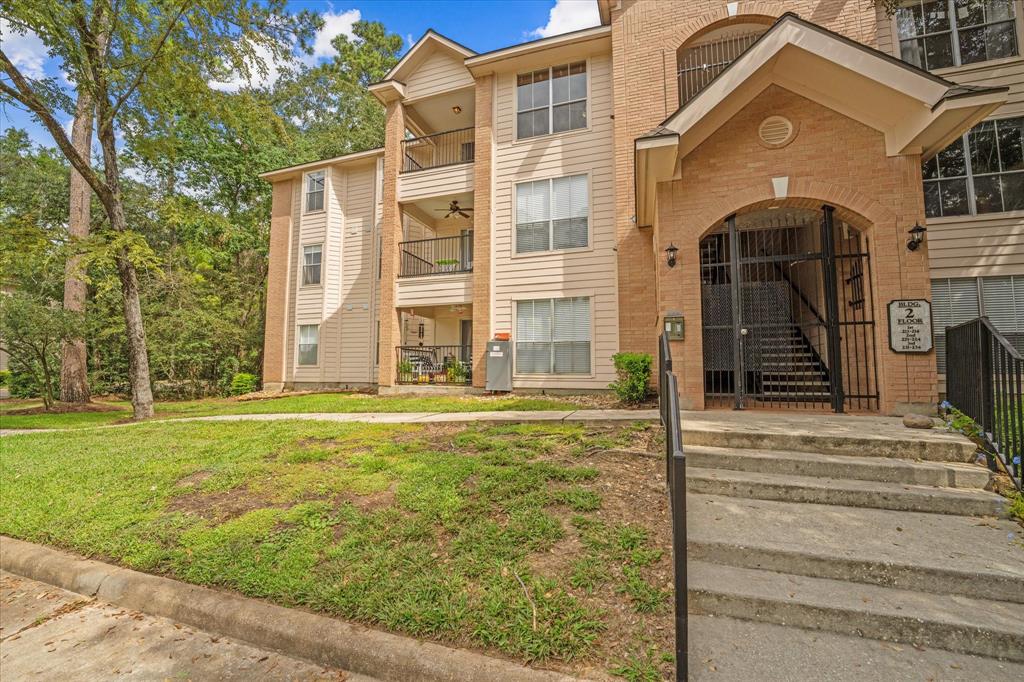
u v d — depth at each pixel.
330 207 16.77
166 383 18.98
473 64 12.60
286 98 24.36
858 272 7.50
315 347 16.72
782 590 2.86
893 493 3.80
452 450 5.53
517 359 12.11
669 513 3.46
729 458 4.55
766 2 10.16
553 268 11.95
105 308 18.30
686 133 6.66
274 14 11.83
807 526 3.48
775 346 7.07
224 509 4.33
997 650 2.48
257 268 24.22
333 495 4.36
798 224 8.99
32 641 3.04
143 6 10.58
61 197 21.28
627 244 10.82
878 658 2.44
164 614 3.24
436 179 13.52
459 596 2.81
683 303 7.06
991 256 8.59
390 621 2.69
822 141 6.71
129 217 21.09
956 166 8.88
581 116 12.13
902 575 2.90
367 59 30.20
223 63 11.96
